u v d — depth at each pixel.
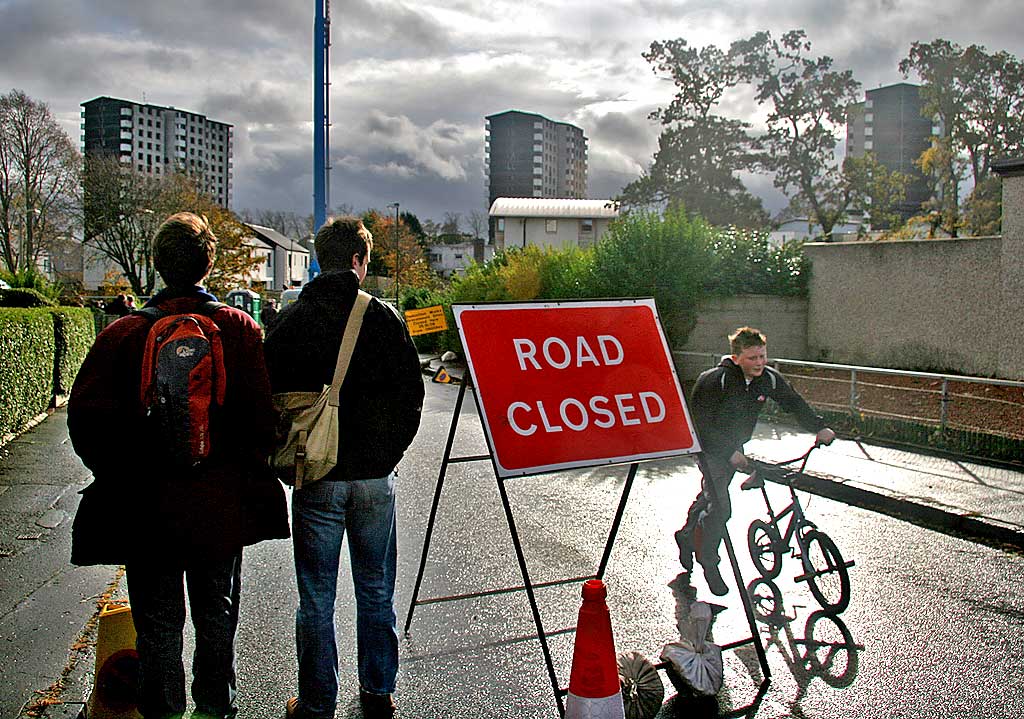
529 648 4.66
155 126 141.50
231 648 3.45
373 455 3.61
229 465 3.22
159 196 60.28
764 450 10.63
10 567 5.92
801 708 4.01
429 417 14.91
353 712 3.88
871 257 16.80
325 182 20.45
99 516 3.10
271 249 103.50
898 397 11.14
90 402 3.01
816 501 8.45
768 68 38.50
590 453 4.30
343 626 4.90
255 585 5.62
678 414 4.61
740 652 4.68
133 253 61.69
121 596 5.35
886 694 4.16
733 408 5.38
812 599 5.54
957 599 5.54
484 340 4.28
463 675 4.32
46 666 4.33
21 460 9.62
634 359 4.60
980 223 35.69
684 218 18.00
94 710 3.66
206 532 3.08
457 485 8.98
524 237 66.44
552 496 8.39
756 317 18.00
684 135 40.69
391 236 69.88
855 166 37.97
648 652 4.65
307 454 3.47
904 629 5.02
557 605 5.31
